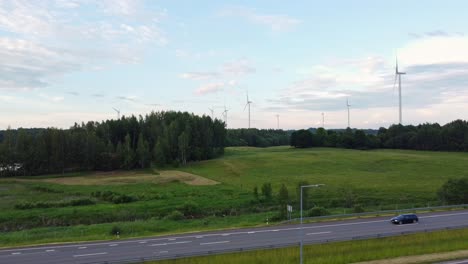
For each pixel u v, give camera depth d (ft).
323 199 308.60
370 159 519.19
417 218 217.97
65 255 160.04
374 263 143.02
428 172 421.59
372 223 217.36
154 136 613.52
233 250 158.81
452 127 642.63
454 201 277.44
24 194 360.69
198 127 608.19
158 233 210.79
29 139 518.78
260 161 524.11
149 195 331.16
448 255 152.66
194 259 146.00
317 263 143.23
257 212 282.97
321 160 517.96
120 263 143.02
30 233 217.36
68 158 522.88
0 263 149.28
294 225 217.15
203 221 243.40
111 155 535.60
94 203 311.88
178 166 529.86
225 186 372.58
